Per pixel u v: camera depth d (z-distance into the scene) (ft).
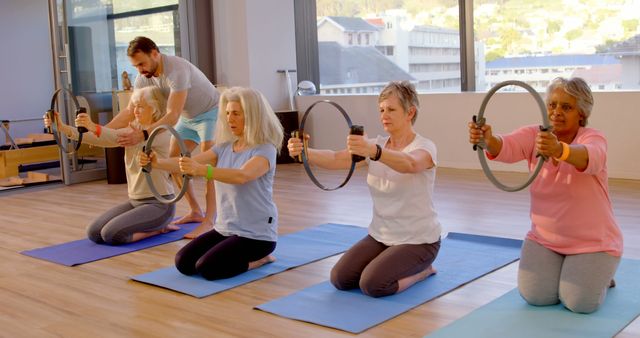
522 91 22.11
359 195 19.36
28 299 11.71
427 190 11.09
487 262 12.53
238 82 26.37
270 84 26.63
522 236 14.30
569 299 9.73
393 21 25.34
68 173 23.50
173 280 12.23
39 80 31.04
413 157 10.36
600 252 9.78
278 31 26.71
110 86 24.63
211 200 15.57
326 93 27.53
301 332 9.70
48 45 31.24
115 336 9.92
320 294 11.13
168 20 26.00
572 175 9.67
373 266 10.84
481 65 23.24
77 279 12.73
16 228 17.33
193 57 26.76
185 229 16.05
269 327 9.94
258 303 10.95
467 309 10.30
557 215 9.93
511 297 10.62
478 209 16.93
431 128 23.45
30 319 10.75
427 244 11.13
